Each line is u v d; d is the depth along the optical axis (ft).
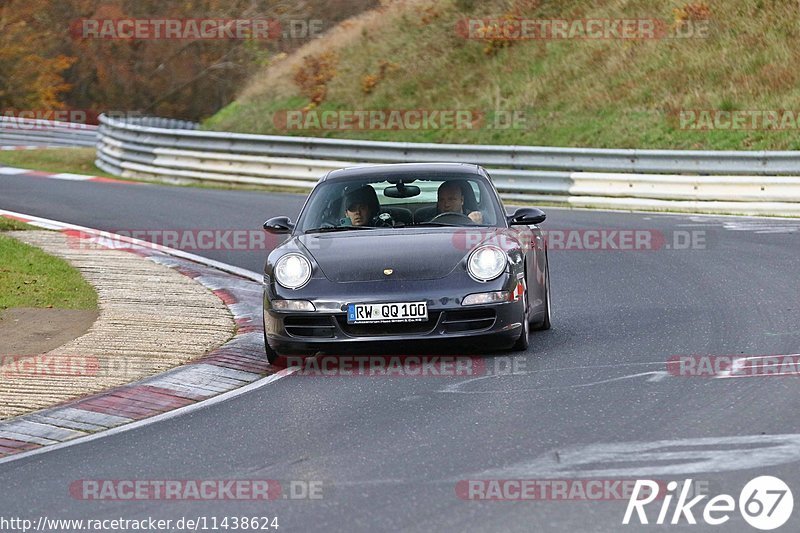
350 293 90.63
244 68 431.43
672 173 217.36
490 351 96.53
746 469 59.21
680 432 67.36
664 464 60.85
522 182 230.68
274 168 268.41
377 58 353.31
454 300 90.07
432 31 353.51
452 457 64.39
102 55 483.92
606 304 120.98
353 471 62.64
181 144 287.28
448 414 74.84
